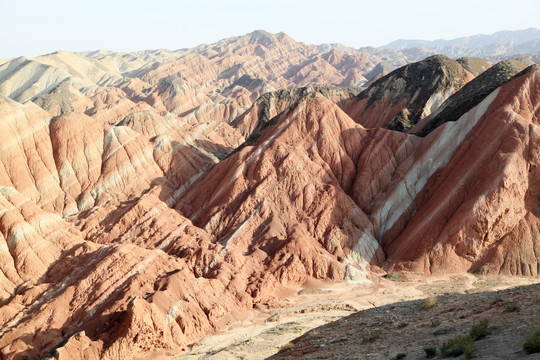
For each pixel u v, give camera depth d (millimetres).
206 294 56719
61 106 193250
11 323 51656
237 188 81188
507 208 69062
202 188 87188
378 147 87562
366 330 33688
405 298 59094
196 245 68500
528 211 70188
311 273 67938
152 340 47250
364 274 68875
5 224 62406
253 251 70375
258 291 61312
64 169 90875
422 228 72500
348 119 93375
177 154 103250
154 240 71312
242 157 85688
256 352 42562
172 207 90438
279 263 67062
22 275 59906
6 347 47781
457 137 81188
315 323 51188
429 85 137625
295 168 82125
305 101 92750
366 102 148875
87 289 55469
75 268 60031
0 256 60156
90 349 44844
